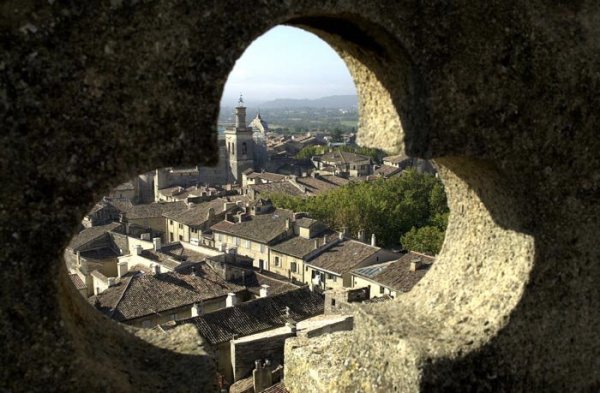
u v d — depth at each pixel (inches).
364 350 299.1
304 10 218.8
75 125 191.6
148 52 198.5
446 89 242.7
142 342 265.9
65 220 193.2
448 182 311.6
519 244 269.4
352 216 2269.9
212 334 1071.0
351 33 253.1
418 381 251.0
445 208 2476.6
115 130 197.3
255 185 3061.0
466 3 242.4
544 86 259.8
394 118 267.6
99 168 196.4
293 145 5885.8
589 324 274.8
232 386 885.8
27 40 182.7
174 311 1269.7
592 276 274.5
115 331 266.1
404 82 251.1
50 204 190.4
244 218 2276.1
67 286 239.5
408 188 2541.8
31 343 191.2
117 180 200.1
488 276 283.4
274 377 860.0
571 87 264.7
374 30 237.9
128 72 196.9
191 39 204.1
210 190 3120.1
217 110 211.9
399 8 231.5
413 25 234.4
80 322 237.6
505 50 251.4
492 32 248.1
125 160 200.2
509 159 257.1
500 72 251.1
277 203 2522.1
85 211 196.4
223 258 1620.3
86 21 189.3
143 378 232.5
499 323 259.8
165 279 1350.9
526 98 257.0
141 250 1774.1
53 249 191.9
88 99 192.4
